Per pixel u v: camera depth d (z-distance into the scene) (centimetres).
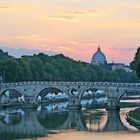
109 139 18962
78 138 19275
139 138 19088
